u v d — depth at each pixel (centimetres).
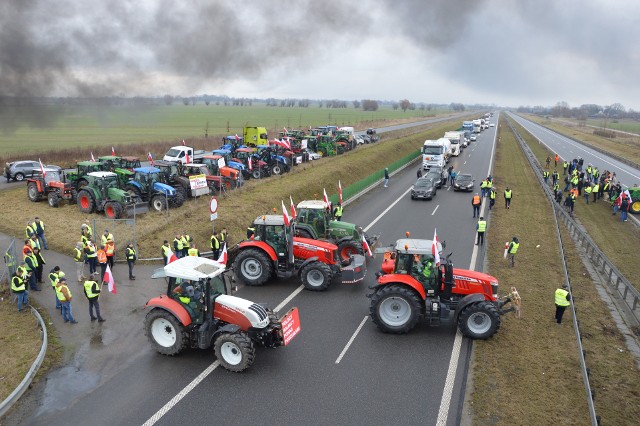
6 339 1458
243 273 1964
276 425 1096
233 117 14638
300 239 2000
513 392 1234
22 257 2172
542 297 1869
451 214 3319
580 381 1291
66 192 3034
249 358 1284
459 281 1576
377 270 2192
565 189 4338
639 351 1495
